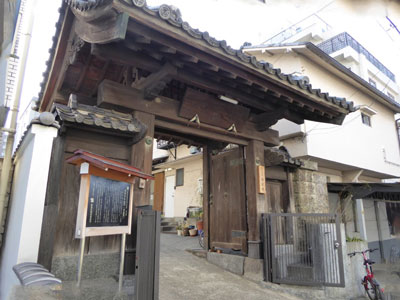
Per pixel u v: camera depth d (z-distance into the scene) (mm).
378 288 6016
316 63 10156
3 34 3812
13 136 5426
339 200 9375
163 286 4625
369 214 10898
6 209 5203
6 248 4559
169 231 11328
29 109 10359
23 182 3709
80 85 5328
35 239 3129
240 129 5789
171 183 14383
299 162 7176
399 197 11711
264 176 6113
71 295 2795
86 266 3551
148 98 4387
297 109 5738
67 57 4391
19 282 2607
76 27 3662
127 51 3520
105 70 4809
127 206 3387
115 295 3080
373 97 13070
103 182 3174
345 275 5969
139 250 3320
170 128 4918
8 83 6438
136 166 4098
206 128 5320
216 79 4309
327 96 5395
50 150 3373
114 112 4125
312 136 9336
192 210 11164
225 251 6480
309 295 5129
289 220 6293
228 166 6727
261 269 5469
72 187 3662
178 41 3346
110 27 2863
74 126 3590
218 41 3582
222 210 6688
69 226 3564
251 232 5809
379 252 10617
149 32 3102
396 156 14406
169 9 2984
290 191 7117
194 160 12617
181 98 4980
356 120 11930
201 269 5832
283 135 9438
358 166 11250
